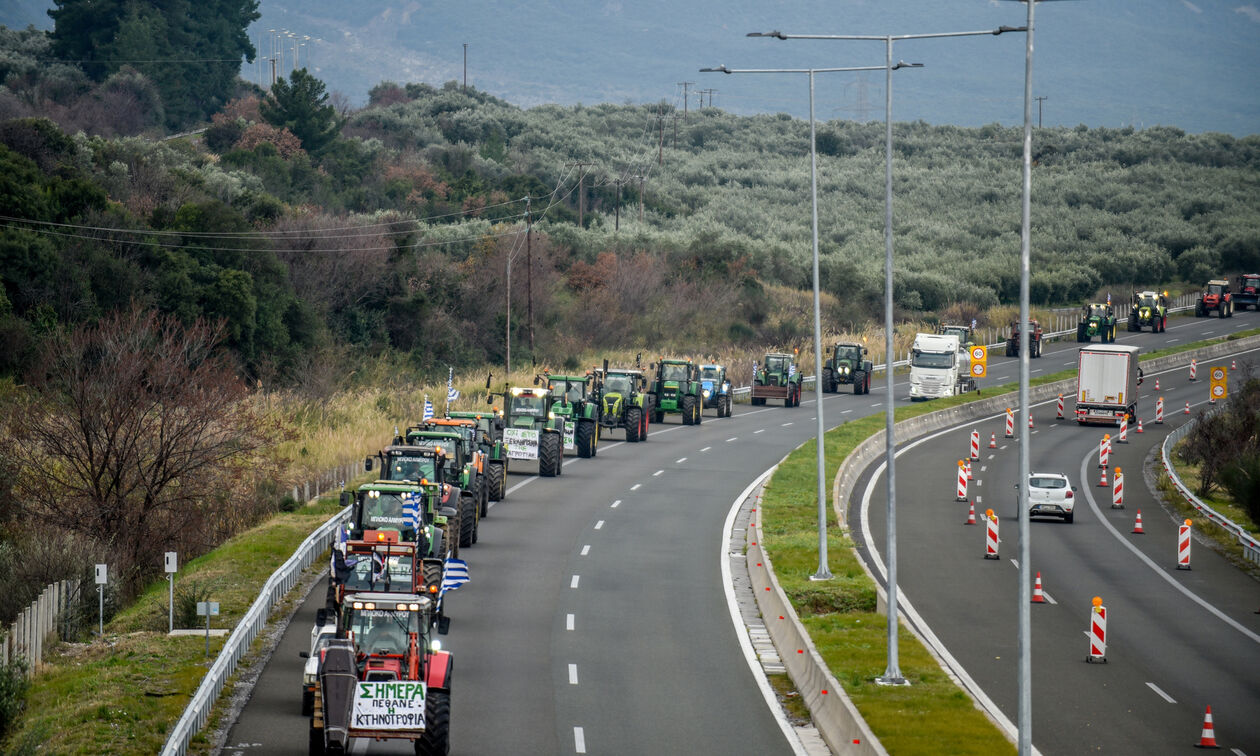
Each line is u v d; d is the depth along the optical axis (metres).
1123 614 71.62
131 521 89.25
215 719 47.53
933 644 62.69
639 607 70.00
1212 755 45.72
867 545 90.88
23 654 56.53
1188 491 115.31
